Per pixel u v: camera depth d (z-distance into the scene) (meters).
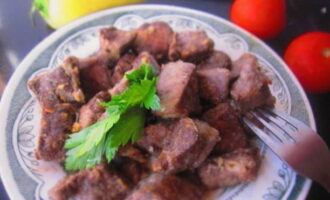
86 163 0.23
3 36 0.36
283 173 0.25
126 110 0.23
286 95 0.29
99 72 0.27
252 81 0.26
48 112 0.25
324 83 0.32
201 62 0.29
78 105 0.26
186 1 0.39
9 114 0.26
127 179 0.24
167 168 0.23
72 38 0.30
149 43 0.29
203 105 0.27
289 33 0.37
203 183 0.25
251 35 0.32
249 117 0.26
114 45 0.28
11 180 0.23
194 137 0.23
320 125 0.31
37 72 0.28
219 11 0.38
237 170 0.24
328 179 0.23
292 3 0.40
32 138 0.25
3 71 0.33
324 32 0.36
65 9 0.33
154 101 0.23
